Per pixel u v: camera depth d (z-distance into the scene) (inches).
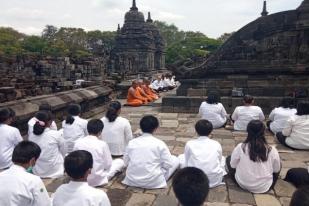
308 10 516.1
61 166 238.2
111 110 268.7
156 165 211.6
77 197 130.0
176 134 381.7
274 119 356.8
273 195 201.5
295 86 529.7
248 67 554.3
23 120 304.2
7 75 808.9
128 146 218.7
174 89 1077.8
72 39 3629.4
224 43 568.4
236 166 213.3
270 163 203.3
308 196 71.7
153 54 1817.2
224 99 527.2
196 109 545.0
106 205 133.6
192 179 100.2
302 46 524.1
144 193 205.0
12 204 134.0
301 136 297.0
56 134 235.3
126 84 812.6
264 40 543.2
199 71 578.9
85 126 276.4
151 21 2166.6
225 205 188.1
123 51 1706.4
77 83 700.0
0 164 223.1
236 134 369.7
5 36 2898.6
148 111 569.9
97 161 211.5
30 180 139.6
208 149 213.5
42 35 3769.7
